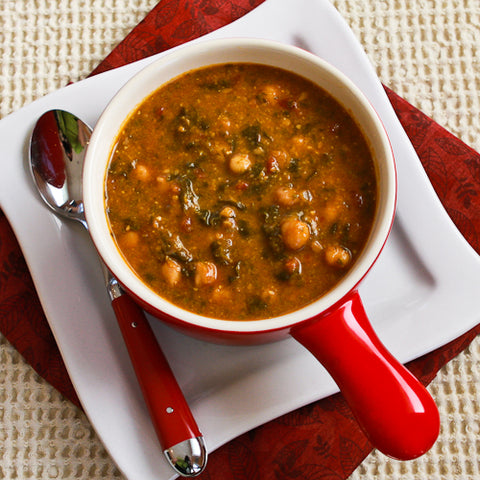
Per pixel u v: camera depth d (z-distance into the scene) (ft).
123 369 2.00
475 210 2.13
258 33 2.14
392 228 2.06
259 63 1.94
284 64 1.93
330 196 1.89
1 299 2.11
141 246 1.89
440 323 2.02
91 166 1.86
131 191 1.91
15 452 2.13
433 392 2.16
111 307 2.02
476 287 2.03
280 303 1.85
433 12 2.34
